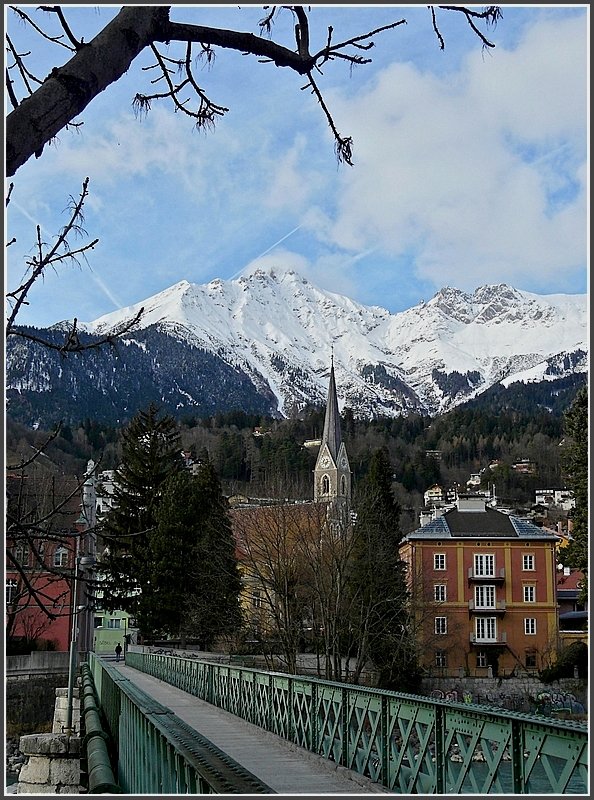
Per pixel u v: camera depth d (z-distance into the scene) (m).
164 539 52.12
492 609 62.72
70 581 5.96
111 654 59.06
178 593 51.69
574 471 48.09
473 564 63.50
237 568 48.78
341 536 40.38
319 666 39.50
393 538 46.94
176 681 27.45
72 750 15.39
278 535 39.56
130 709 8.83
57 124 3.36
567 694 52.75
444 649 61.66
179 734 5.79
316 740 12.27
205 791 4.42
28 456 5.32
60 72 3.39
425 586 52.00
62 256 4.42
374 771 9.86
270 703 14.98
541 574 63.66
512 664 62.31
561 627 67.56
